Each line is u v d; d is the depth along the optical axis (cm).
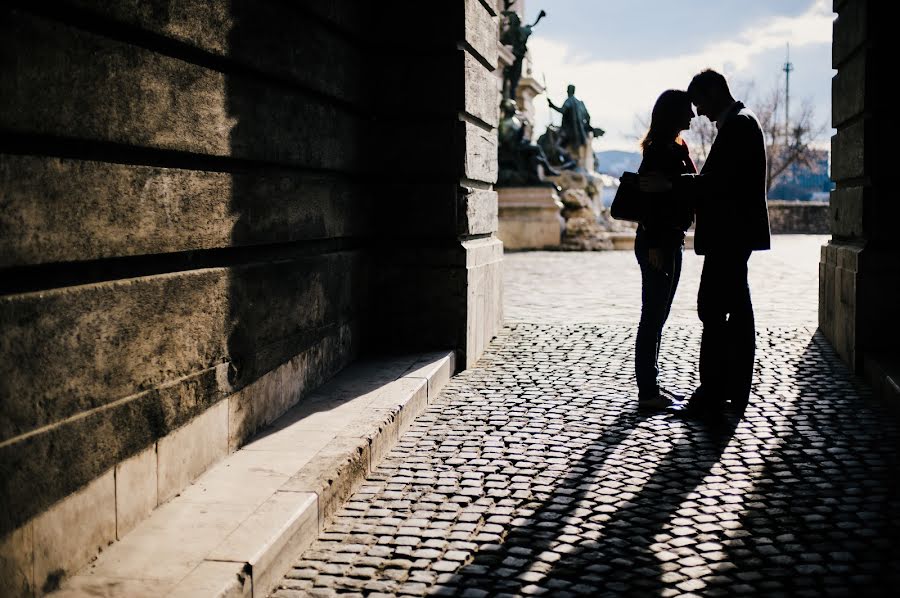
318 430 464
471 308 712
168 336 368
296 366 527
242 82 445
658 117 547
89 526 306
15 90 275
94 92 316
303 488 372
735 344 542
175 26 371
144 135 350
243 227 450
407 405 529
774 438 492
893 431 500
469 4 693
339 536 365
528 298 1176
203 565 298
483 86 752
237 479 388
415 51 692
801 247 2711
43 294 286
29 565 273
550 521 376
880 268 625
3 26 270
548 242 2680
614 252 2556
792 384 616
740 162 525
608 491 411
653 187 540
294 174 533
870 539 352
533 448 481
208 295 405
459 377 668
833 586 311
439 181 700
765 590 309
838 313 706
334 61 603
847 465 443
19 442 270
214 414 410
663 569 327
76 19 309
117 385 329
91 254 315
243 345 446
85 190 311
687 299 1139
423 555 343
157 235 361
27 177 280
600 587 312
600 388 621
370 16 691
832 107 741
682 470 441
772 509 385
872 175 624
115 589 283
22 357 275
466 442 495
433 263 699
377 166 705
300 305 535
